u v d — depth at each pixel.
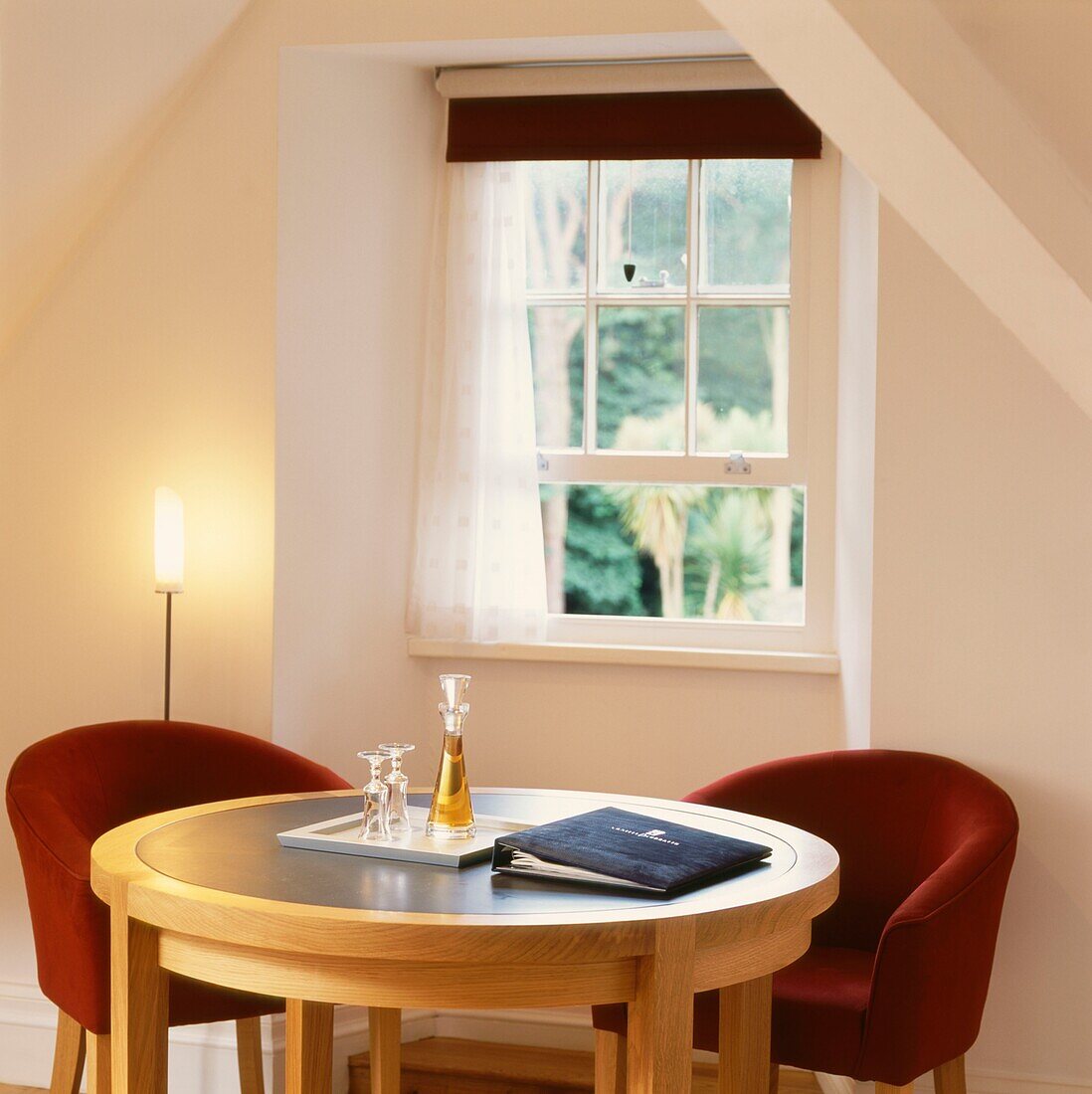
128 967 1.88
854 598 3.19
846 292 3.37
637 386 3.64
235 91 3.18
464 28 3.18
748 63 3.37
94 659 3.29
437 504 3.54
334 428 3.33
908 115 1.45
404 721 3.55
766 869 1.98
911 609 2.94
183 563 3.19
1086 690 2.87
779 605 3.61
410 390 3.54
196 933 1.75
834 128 1.57
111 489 3.27
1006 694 2.90
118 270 3.25
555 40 3.19
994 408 2.90
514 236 3.54
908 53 1.42
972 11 1.41
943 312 2.91
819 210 3.50
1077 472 2.87
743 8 1.42
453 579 3.53
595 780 3.48
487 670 3.54
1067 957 2.89
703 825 2.30
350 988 1.72
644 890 1.82
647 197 3.62
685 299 3.60
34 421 3.31
